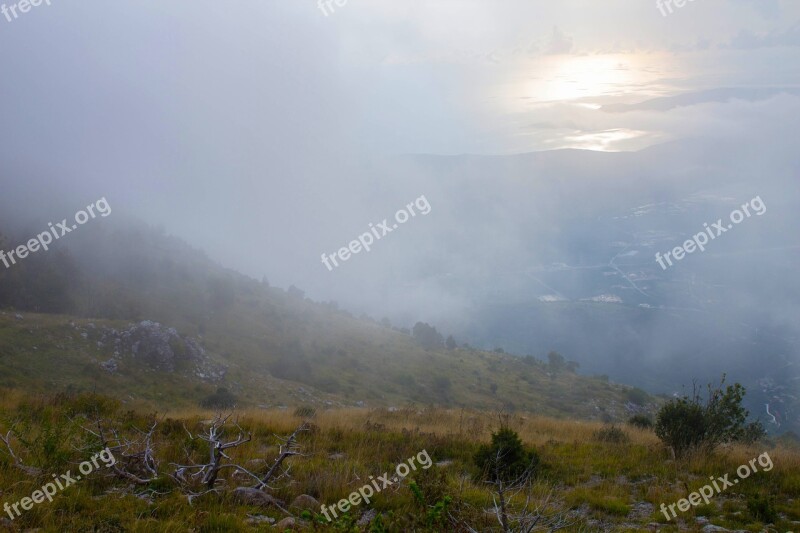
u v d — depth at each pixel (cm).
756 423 1964
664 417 1512
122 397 6931
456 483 1082
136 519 772
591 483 1217
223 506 862
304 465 1124
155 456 1092
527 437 1741
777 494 1138
